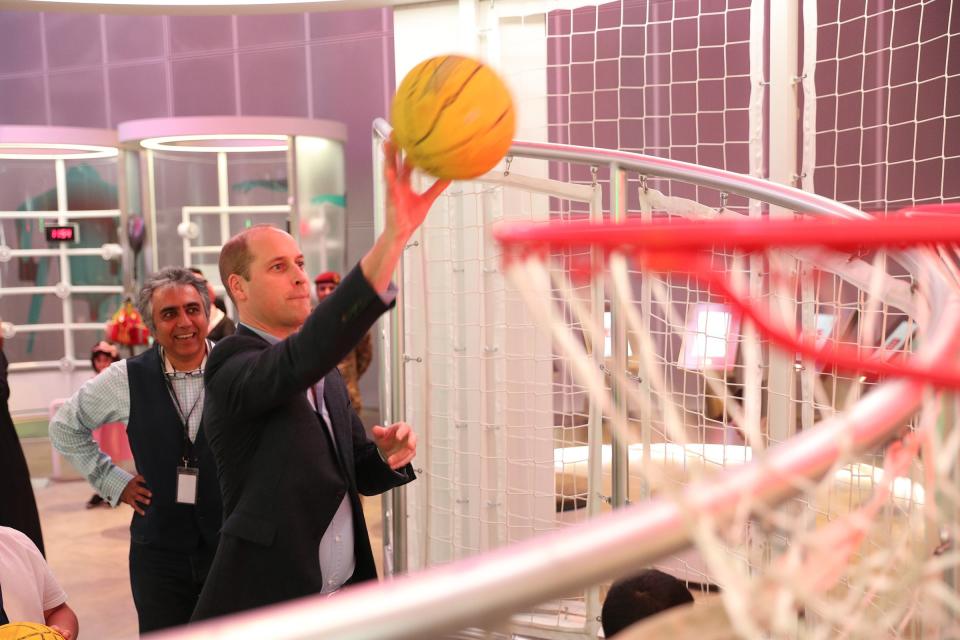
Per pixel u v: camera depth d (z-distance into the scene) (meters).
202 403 2.81
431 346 3.64
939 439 0.73
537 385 3.52
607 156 2.53
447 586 0.50
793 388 2.64
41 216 7.72
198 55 9.62
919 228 0.68
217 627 0.48
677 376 2.80
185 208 7.12
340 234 7.46
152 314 2.79
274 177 7.01
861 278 1.26
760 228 0.70
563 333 0.73
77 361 7.96
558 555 0.52
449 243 3.58
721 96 5.72
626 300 0.72
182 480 2.68
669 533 0.55
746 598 0.56
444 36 3.67
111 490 2.91
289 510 1.88
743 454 2.79
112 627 3.93
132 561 2.78
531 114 3.62
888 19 5.46
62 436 2.93
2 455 3.51
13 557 2.14
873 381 2.33
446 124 1.32
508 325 3.38
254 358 1.85
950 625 0.69
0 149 7.54
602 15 6.04
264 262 1.99
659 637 0.72
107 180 7.72
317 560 1.92
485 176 2.86
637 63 5.98
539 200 3.61
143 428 2.77
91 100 10.11
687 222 0.75
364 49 9.06
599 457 2.90
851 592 0.67
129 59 9.88
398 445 2.25
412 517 3.67
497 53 3.58
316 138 7.07
